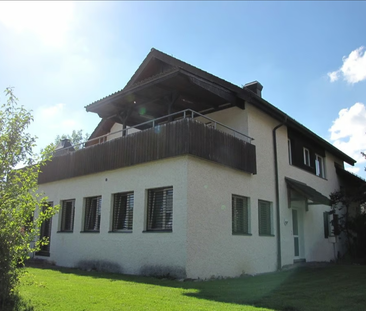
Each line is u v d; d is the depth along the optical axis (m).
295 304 6.49
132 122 16.70
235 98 13.33
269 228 13.87
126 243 11.40
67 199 14.61
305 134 17.48
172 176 10.37
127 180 11.91
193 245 9.84
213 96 13.05
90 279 9.14
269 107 14.02
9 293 5.68
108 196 12.57
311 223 17.39
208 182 10.73
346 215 19.69
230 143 11.81
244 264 11.76
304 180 17.27
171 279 9.62
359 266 15.05
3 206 5.74
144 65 13.91
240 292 7.63
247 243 12.11
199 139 10.40
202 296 6.94
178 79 11.41
